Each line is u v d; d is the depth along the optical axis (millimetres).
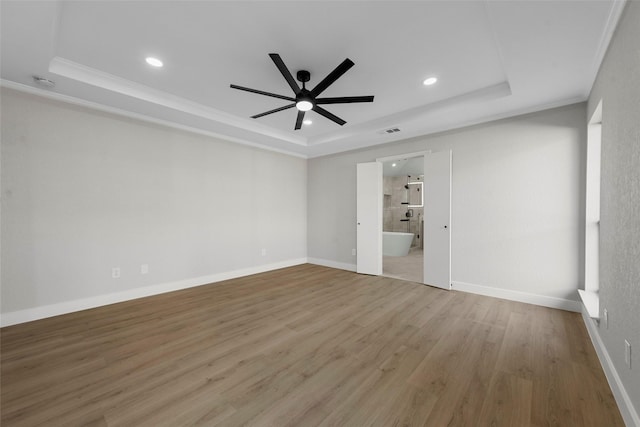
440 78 2703
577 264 2908
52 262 2824
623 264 1498
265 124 4195
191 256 3967
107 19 1860
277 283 4148
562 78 2432
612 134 1742
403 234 6648
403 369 1868
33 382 1713
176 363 1938
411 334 2404
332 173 5402
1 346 2176
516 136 3256
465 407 1498
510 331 2451
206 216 4148
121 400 1554
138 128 3434
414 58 2340
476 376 1782
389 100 3242
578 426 1360
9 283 2590
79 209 2992
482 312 2922
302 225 5742
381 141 4535
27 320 2662
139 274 3445
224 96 3154
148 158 3525
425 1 1686
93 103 3039
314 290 3773
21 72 2391
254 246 4828
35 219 2727
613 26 1684
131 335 2381
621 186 1550
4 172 2568
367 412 1466
